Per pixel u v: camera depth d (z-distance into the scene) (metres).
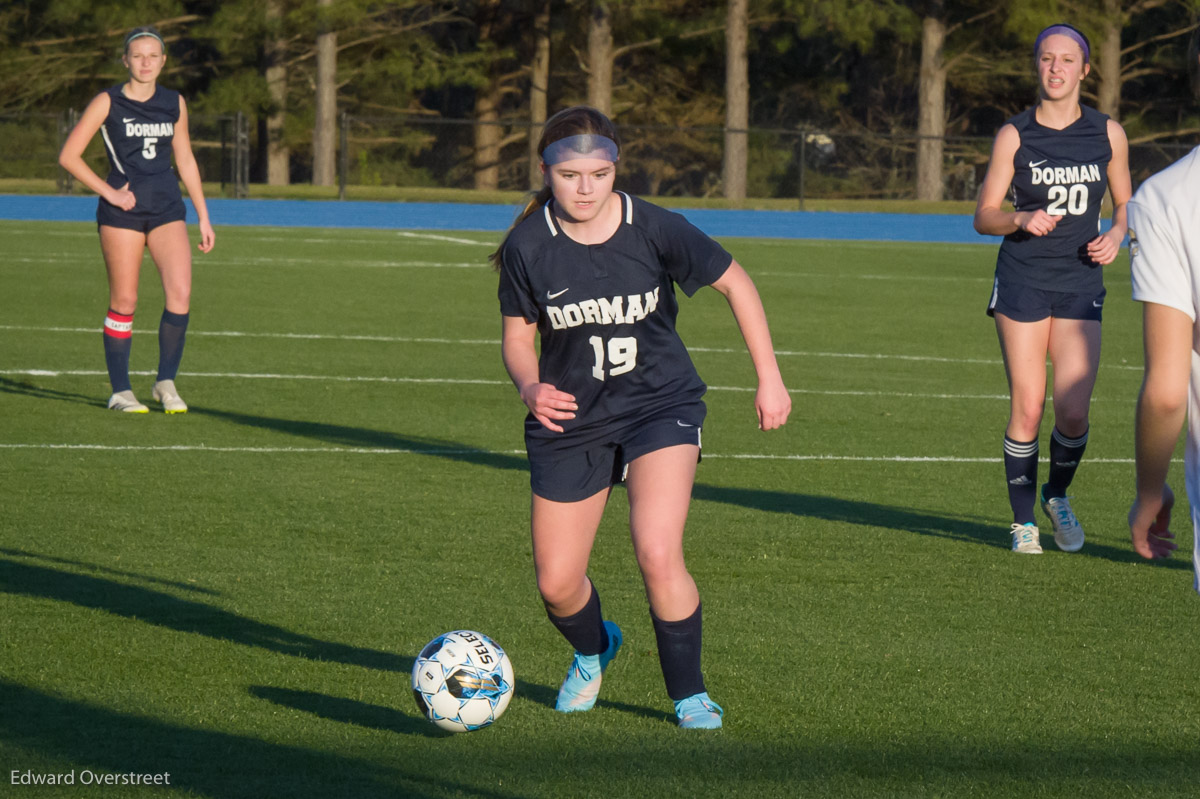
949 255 102.06
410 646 18.80
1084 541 25.97
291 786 14.13
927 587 22.44
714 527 26.14
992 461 33.59
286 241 97.25
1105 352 55.06
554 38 190.75
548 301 15.18
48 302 59.62
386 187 147.75
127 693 16.72
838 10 164.12
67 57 174.38
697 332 57.16
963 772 14.87
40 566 22.16
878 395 42.88
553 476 15.52
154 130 36.25
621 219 15.16
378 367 46.00
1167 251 11.12
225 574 22.05
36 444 32.06
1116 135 24.55
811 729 16.05
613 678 17.78
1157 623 20.69
